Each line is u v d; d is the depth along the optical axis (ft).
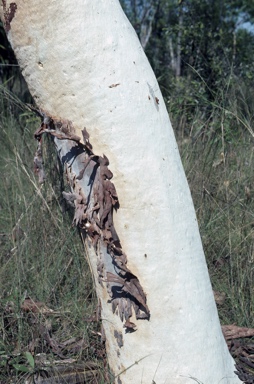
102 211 5.80
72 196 6.03
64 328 7.80
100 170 5.79
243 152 11.59
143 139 5.80
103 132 5.76
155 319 5.92
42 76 5.94
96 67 5.71
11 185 11.34
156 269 5.85
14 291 8.14
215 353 6.13
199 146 11.75
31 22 5.77
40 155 6.23
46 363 7.00
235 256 8.98
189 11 19.19
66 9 5.63
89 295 8.59
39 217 9.71
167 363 5.98
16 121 13.65
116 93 5.74
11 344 7.52
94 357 7.17
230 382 6.29
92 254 6.15
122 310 6.00
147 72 5.98
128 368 6.18
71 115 5.90
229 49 17.47
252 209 9.97
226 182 10.19
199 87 15.26
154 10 25.84
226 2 21.35
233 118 12.66
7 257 9.41
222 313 8.29
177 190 5.99
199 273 6.11
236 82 13.50
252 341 7.57
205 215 9.83
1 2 5.90
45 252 9.16
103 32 5.74
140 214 5.80
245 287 8.43
